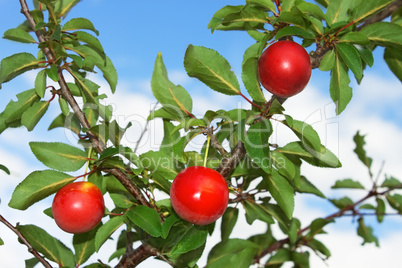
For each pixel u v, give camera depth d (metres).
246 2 0.44
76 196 0.43
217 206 0.40
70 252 0.47
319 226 0.55
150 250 0.45
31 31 0.49
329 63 0.43
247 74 0.43
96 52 0.48
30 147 0.44
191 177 0.40
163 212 0.45
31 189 0.43
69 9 0.48
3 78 0.46
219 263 0.50
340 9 0.44
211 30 0.43
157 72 0.44
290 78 0.40
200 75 0.43
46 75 0.47
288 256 0.56
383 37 0.43
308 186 0.50
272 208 0.50
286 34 0.41
